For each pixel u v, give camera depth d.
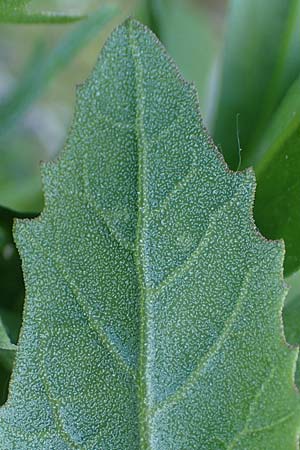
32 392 0.13
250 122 0.16
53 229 0.13
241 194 0.13
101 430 0.13
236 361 0.13
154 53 0.13
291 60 0.16
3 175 0.23
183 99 0.13
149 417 0.13
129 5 0.29
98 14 0.20
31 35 0.31
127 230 0.13
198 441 0.13
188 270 0.13
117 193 0.13
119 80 0.13
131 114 0.13
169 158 0.13
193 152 0.13
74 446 0.13
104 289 0.13
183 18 0.21
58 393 0.13
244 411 0.13
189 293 0.13
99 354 0.13
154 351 0.13
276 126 0.15
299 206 0.14
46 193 0.13
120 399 0.13
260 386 0.13
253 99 0.16
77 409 0.13
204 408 0.13
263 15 0.17
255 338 0.13
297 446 0.12
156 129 0.13
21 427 0.13
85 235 0.13
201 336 0.13
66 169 0.13
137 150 0.13
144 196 0.13
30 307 0.13
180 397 0.13
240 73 0.17
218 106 0.17
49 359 0.13
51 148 0.27
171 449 0.13
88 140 0.13
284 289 0.13
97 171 0.13
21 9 0.14
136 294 0.13
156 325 0.13
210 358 0.13
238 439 0.13
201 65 0.21
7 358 0.14
